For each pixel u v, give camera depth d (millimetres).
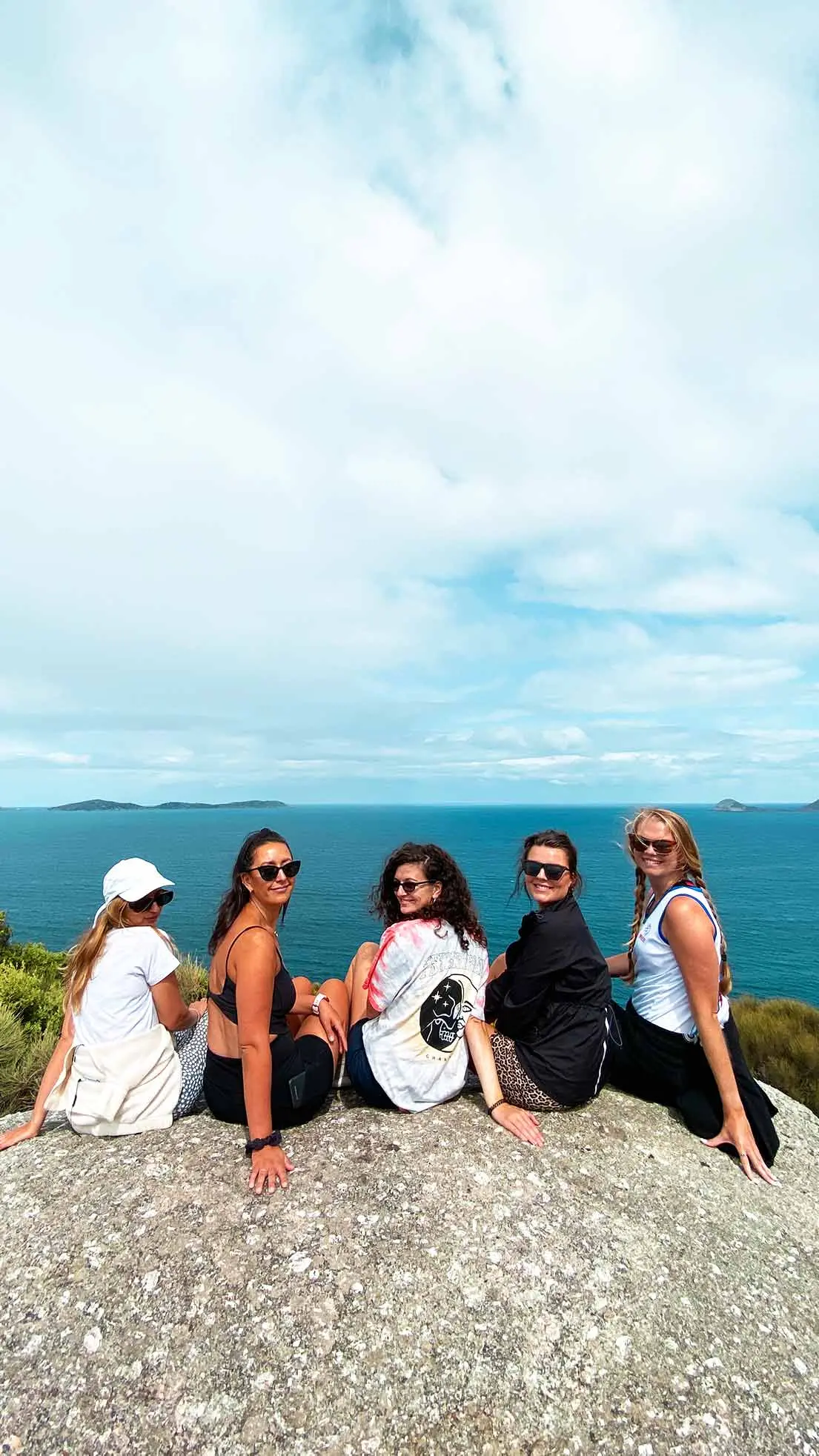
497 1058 4035
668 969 4023
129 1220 3107
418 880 3895
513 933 65875
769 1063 9812
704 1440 2371
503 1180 3432
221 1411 2377
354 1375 2480
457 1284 2824
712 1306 2859
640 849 4133
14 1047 6859
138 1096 3807
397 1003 3877
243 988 3451
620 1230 3189
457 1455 2293
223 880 121625
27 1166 3551
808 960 61594
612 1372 2555
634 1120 4074
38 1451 2281
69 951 4066
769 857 177625
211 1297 2734
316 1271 2844
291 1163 3477
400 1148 3619
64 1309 2697
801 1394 2543
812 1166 4012
